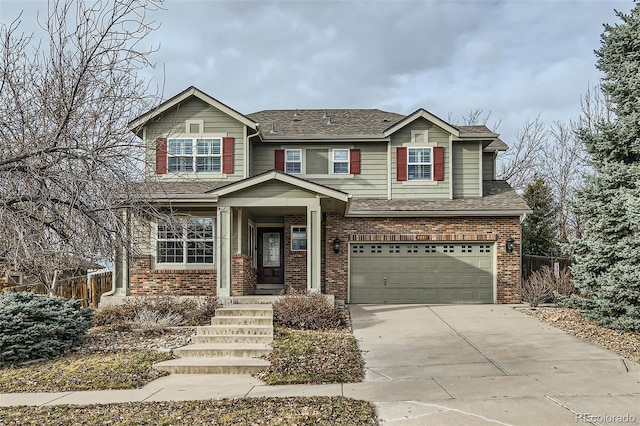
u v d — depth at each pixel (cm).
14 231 587
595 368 1015
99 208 655
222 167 1883
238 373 1052
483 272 1900
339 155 2041
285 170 2031
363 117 2305
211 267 1794
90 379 988
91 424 724
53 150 629
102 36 688
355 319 1560
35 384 967
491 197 2008
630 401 806
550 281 1775
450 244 1912
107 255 682
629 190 1338
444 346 1220
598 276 1384
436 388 898
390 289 1905
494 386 902
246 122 1880
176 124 1886
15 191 625
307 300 1479
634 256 1287
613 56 1466
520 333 1345
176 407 802
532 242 2461
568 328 1391
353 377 984
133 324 1430
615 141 1430
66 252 652
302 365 1058
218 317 1392
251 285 1852
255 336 1257
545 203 2567
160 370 1058
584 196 1441
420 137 2019
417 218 1911
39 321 1170
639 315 1280
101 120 688
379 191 2031
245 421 718
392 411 769
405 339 1295
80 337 1251
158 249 1802
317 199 1605
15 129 658
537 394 848
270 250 2016
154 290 1791
